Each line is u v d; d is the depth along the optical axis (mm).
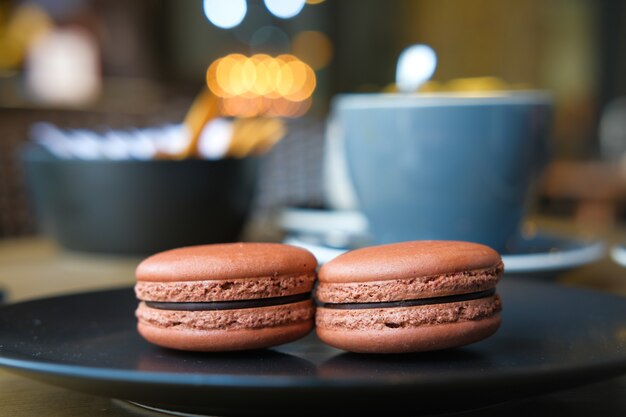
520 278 327
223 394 178
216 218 437
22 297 350
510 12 2471
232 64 1519
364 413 189
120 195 422
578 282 376
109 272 407
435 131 347
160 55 1593
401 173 357
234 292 235
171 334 235
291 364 227
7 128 625
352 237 400
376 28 2393
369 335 227
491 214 358
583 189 1376
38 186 448
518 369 179
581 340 239
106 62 1333
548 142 366
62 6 1248
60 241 453
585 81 2543
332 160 497
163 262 242
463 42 2445
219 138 456
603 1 2537
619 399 213
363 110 362
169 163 419
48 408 215
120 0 1411
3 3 1151
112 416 209
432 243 247
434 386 175
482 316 233
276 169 730
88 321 267
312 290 247
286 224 487
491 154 347
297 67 1657
